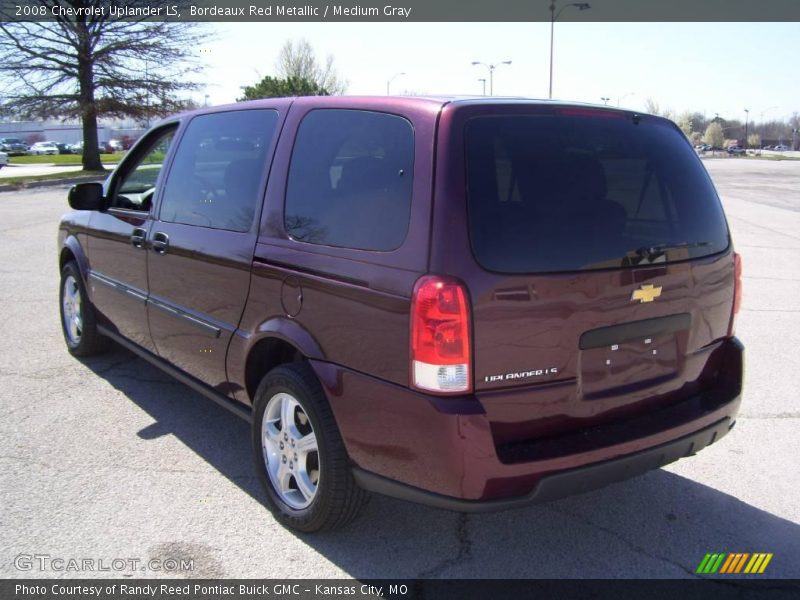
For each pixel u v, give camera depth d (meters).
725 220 3.47
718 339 3.42
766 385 5.33
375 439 2.82
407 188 2.76
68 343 5.74
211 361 3.83
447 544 3.26
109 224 4.89
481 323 2.60
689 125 125.81
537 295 2.68
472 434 2.57
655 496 3.72
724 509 3.59
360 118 3.09
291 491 3.39
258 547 3.19
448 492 2.64
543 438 2.80
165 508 3.48
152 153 4.79
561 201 2.81
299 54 52.62
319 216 3.14
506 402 2.67
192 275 3.92
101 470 3.85
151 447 4.15
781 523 3.46
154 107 32.19
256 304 3.42
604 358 2.90
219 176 3.84
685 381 3.27
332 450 3.00
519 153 2.79
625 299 2.91
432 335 2.57
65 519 3.36
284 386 3.20
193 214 4.02
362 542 3.25
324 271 3.00
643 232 3.01
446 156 2.67
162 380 5.23
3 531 3.24
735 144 115.81
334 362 2.98
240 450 4.14
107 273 4.98
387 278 2.73
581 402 2.86
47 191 22.33
